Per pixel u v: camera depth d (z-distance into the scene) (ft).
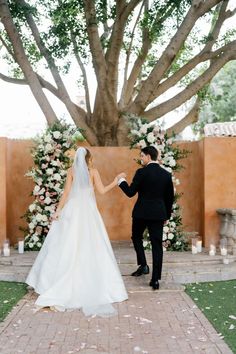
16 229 33.88
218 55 38.60
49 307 20.18
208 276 25.03
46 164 30.12
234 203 31.78
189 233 32.35
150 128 29.91
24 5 36.60
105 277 20.93
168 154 29.81
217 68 36.88
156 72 35.22
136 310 19.84
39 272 21.83
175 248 30.32
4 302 20.77
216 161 31.81
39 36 37.70
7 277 24.82
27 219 32.01
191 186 34.45
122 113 37.17
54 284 20.57
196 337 16.38
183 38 34.42
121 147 34.35
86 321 18.42
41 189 30.14
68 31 38.11
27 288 22.97
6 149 31.65
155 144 29.68
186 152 31.89
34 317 18.85
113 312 19.36
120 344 15.75
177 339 16.21
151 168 22.81
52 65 37.63
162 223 22.80
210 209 31.73
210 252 28.14
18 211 33.86
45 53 37.37
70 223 21.44
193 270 25.38
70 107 37.73
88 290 20.57
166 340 16.12
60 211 22.22
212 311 19.42
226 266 26.35
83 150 22.43
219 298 21.50
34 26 37.93
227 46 37.06
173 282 24.16
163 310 19.77
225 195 31.81
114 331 17.17
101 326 17.78
